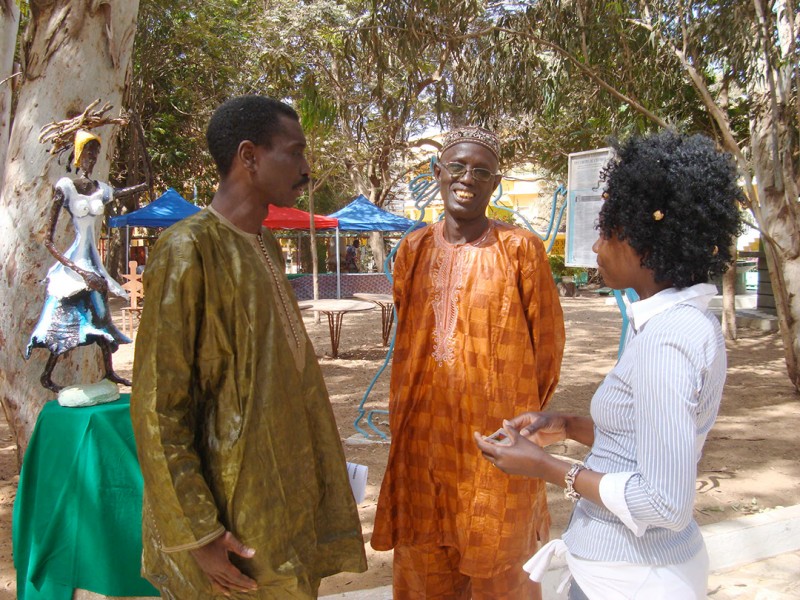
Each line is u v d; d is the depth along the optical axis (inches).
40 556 110.7
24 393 175.0
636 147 67.1
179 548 70.4
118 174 751.1
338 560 87.2
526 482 100.8
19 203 171.0
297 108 507.8
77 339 120.3
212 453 74.9
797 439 236.2
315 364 86.4
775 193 296.0
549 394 110.5
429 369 105.2
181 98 740.7
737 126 394.9
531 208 1251.8
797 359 297.4
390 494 108.1
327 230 893.8
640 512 59.3
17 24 209.5
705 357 60.2
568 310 644.1
